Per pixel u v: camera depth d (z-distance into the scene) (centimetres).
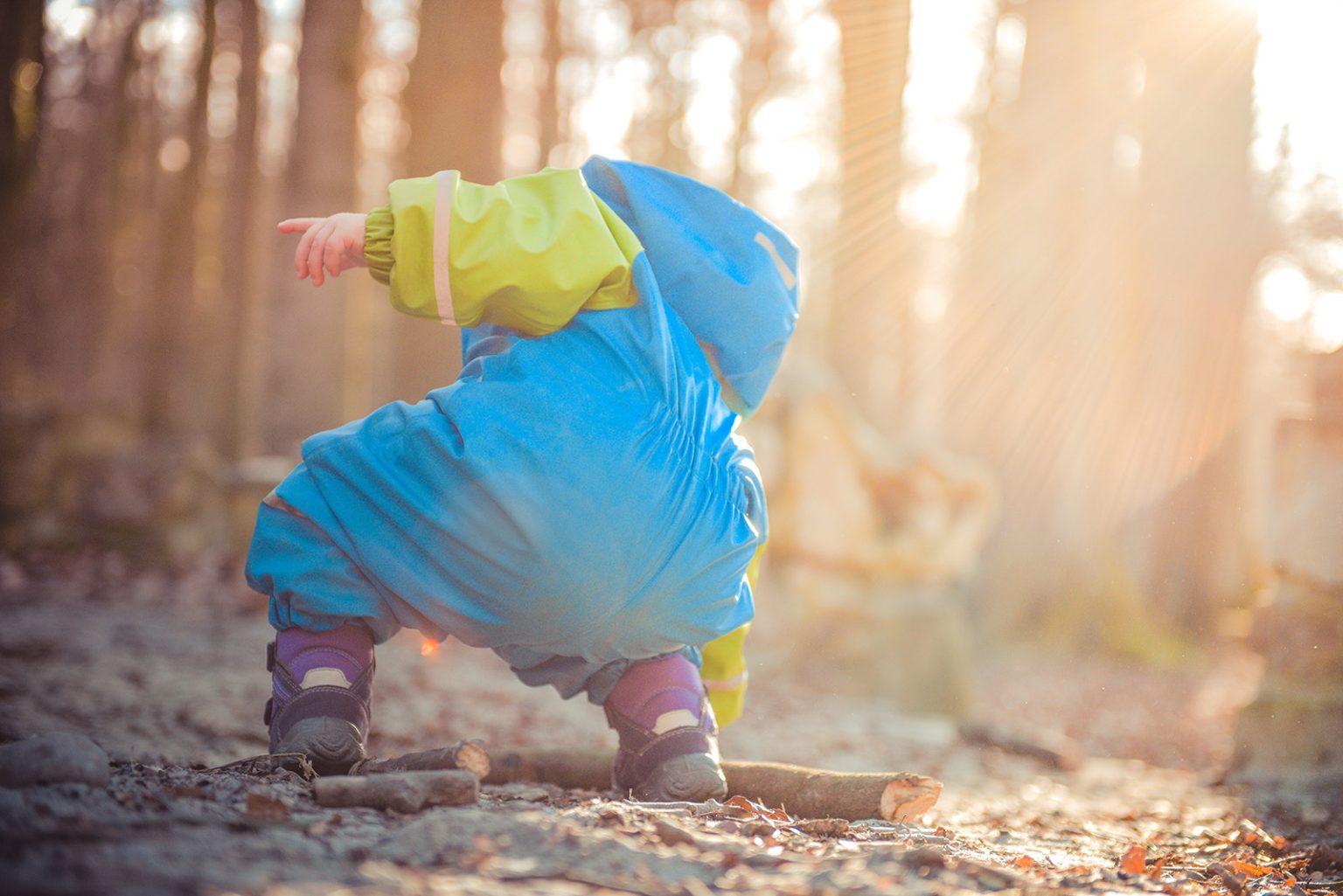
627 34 2059
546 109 1877
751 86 2045
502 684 802
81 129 2298
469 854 210
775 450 1065
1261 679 602
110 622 959
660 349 281
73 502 1307
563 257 277
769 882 212
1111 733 921
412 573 282
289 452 1470
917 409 1859
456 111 1369
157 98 2378
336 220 284
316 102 1430
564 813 255
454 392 284
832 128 1947
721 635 302
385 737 585
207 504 1370
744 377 313
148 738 523
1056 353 1467
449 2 1368
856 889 210
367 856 206
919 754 691
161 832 202
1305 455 599
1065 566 1456
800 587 1045
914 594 1031
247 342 1867
